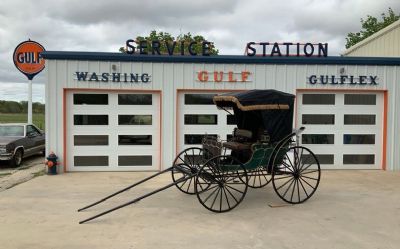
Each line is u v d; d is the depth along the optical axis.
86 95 11.11
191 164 8.20
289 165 7.86
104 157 11.27
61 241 5.52
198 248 5.28
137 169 11.35
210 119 11.41
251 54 11.48
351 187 9.17
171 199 7.92
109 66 11.02
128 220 6.52
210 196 7.38
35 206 7.42
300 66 11.39
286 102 7.66
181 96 11.31
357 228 6.13
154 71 11.13
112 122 11.22
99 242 5.48
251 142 7.91
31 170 11.91
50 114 10.88
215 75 11.23
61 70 10.87
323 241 5.55
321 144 11.66
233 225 6.27
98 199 7.97
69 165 11.17
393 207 7.41
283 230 6.03
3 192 8.59
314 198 8.06
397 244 5.45
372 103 11.74
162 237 5.70
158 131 11.33
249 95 7.29
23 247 5.29
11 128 13.69
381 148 11.79
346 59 11.42
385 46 14.69
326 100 11.59
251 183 9.39
